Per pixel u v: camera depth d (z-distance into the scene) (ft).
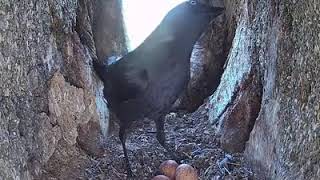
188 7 1.83
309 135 1.49
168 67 1.86
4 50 1.45
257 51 2.00
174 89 1.90
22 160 1.53
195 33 1.85
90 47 2.30
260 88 2.01
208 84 2.47
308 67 1.51
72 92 2.00
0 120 1.39
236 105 2.14
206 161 2.11
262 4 1.91
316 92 1.46
